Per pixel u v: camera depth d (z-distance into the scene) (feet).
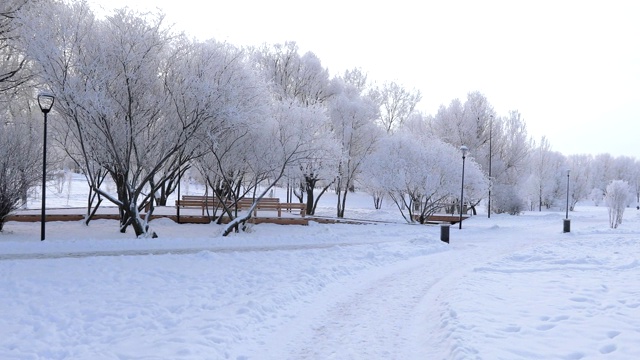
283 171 73.92
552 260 48.85
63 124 63.87
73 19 52.39
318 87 117.29
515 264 47.01
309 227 81.10
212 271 38.34
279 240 62.44
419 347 21.48
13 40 56.59
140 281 34.04
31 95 65.36
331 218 95.45
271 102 71.20
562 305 27.91
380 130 117.50
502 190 150.71
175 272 37.50
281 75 114.11
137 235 59.26
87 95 51.24
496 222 114.62
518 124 155.74
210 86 56.54
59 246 49.93
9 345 20.53
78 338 21.74
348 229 82.33
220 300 29.17
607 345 20.22
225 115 57.62
